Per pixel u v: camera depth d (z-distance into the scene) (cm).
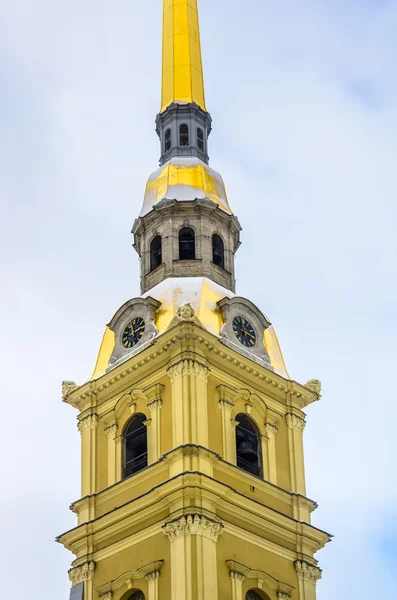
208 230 9406
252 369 8738
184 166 9719
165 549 7881
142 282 9350
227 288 9262
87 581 8231
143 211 9619
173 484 7956
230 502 8100
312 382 9125
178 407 8281
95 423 8812
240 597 7825
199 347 8488
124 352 8881
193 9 10725
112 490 8412
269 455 8625
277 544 8294
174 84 10262
